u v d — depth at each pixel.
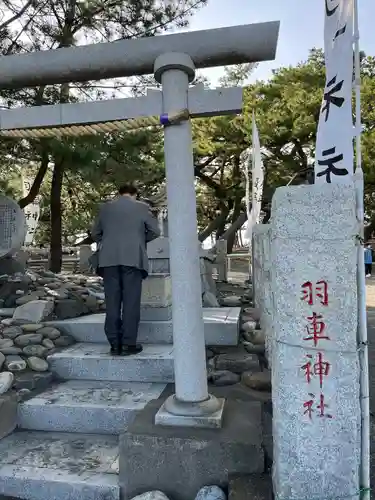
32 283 5.96
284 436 1.94
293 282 1.94
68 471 2.58
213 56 2.74
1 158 9.36
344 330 1.90
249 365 3.50
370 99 16.03
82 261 12.06
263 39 2.70
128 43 2.81
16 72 3.00
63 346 3.99
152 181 11.94
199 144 18.28
